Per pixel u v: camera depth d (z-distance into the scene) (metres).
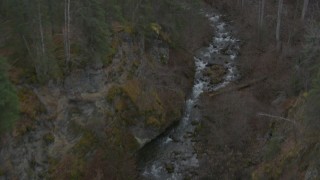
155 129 35.69
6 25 28.83
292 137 30.20
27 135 27.59
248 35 50.62
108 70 33.75
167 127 37.16
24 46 29.16
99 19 31.59
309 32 37.31
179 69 42.66
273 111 36.69
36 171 27.86
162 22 42.78
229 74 44.59
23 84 28.77
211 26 54.22
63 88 30.95
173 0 42.22
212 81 43.34
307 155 26.64
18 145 26.75
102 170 30.67
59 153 29.69
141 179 32.28
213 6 59.59
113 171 30.88
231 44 50.25
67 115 30.98
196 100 41.00
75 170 29.81
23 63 29.55
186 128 37.88
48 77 29.92
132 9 38.50
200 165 33.00
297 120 30.73
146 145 35.69
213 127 35.94
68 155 30.11
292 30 48.31
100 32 31.34
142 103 35.78
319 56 32.66
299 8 53.97
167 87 39.41
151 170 33.44
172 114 37.91
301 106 31.47
